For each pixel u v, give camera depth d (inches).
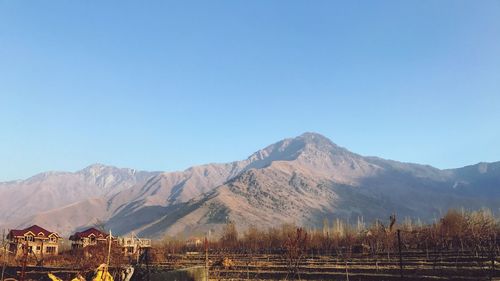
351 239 3302.2
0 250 2250.2
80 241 3211.1
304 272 1840.6
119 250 1871.3
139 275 1241.4
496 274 1481.3
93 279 1029.8
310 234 3774.6
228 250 3713.1
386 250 2832.2
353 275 1648.6
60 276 1635.1
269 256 2933.1
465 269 1565.0
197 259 2817.4
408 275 1598.2
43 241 3216.0
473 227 2684.5
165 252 3014.3
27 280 1733.5
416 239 2861.7
